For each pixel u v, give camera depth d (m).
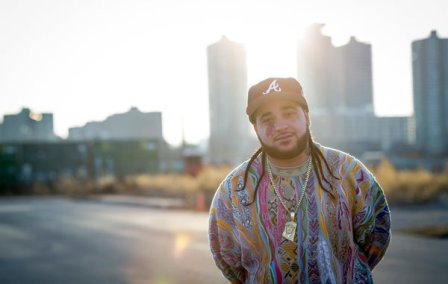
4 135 110.81
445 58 105.19
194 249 11.01
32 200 32.78
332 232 2.06
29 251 11.79
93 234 14.24
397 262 8.74
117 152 46.81
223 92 120.00
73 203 27.95
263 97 2.06
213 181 24.89
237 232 2.18
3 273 9.33
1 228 16.69
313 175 2.12
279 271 2.07
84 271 9.24
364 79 120.94
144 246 11.71
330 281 2.02
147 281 8.22
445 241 10.73
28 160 44.56
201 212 19.27
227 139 119.38
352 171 2.12
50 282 8.48
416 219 14.14
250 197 2.15
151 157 47.62
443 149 97.50
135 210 21.34
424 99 105.88
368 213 2.11
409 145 101.88
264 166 2.17
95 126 60.78
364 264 2.16
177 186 27.83
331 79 120.44
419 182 19.80
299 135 2.06
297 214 2.08
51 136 111.38
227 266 2.27
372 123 113.81
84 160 46.19
